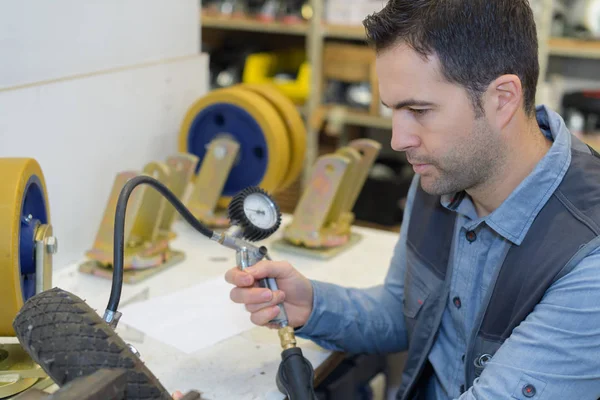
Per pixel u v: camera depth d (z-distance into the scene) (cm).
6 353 94
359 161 148
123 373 60
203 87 175
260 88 162
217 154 153
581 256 84
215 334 109
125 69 144
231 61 303
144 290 123
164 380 97
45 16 124
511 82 83
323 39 288
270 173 155
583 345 81
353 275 136
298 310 106
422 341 107
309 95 292
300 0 290
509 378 82
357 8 276
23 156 119
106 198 144
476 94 82
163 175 131
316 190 145
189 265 136
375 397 149
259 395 95
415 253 108
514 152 89
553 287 86
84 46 135
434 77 81
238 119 156
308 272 136
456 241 102
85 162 136
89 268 129
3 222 85
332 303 108
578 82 284
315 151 297
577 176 90
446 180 89
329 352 110
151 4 154
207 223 153
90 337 64
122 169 148
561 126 94
